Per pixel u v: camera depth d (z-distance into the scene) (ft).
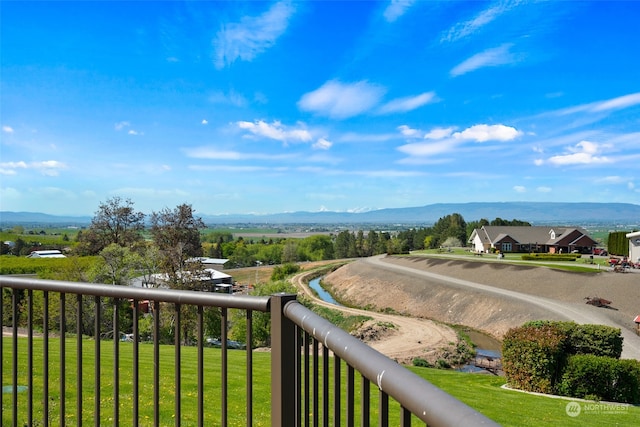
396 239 365.81
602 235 490.90
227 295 6.24
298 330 5.68
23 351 32.99
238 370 31.07
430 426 2.43
